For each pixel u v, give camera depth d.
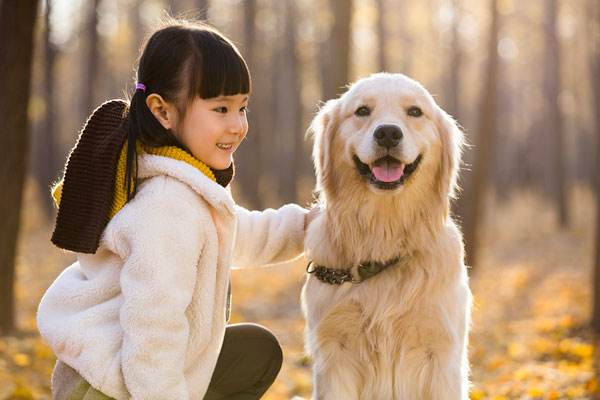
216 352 3.32
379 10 33.34
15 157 7.80
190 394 3.20
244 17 29.80
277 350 4.02
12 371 6.43
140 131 3.10
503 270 17.95
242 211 4.18
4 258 8.01
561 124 32.88
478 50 36.84
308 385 7.12
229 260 3.29
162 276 2.94
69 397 3.15
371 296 4.09
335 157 4.46
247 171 30.45
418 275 4.06
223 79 3.16
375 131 4.09
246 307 12.82
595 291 8.70
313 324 4.30
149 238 2.96
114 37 39.62
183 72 3.14
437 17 42.31
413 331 4.06
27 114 7.81
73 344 3.05
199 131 3.20
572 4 37.78
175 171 3.08
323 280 4.26
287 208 4.38
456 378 4.08
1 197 7.85
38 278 15.14
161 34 3.21
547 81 42.91
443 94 42.50
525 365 7.48
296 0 38.75
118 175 3.10
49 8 25.94
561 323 9.19
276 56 40.84
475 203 17.11
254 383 4.02
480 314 11.79
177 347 2.98
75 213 3.12
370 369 4.15
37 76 33.19
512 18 41.28
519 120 61.16
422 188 4.27
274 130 42.16
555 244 23.80
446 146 4.46
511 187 56.75
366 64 40.50
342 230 4.27
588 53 38.62
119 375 3.00
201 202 3.14
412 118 4.30
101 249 3.15
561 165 30.59
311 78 43.94
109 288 3.13
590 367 6.94
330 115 4.59
